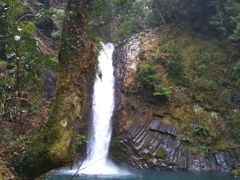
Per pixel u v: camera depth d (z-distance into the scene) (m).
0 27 4.27
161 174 19.52
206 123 22.47
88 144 22.14
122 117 22.72
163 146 21.25
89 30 4.64
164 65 24.33
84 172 19.78
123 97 23.59
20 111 4.68
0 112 4.52
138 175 19.03
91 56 4.42
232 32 24.98
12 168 3.82
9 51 4.32
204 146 21.44
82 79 4.25
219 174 19.64
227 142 21.89
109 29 28.47
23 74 4.53
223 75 24.27
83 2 4.38
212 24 25.62
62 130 3.92
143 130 21.86
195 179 17.53
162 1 28.64
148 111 22.56
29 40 4.36
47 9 5.05
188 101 23.14
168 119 22.28
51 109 4.07
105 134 23.05
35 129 4.59
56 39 12.24
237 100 23.34
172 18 28.23
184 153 21.19
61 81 4.15
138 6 30.09
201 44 25.92
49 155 3.82
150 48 25.58
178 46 25.73
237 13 24.19
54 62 4.43
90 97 23.00
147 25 30.20
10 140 4.29
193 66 24.56
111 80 25.33
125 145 21.73
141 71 23.50
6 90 4.55
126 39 28.92
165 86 23.28
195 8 27.03
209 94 23.53
